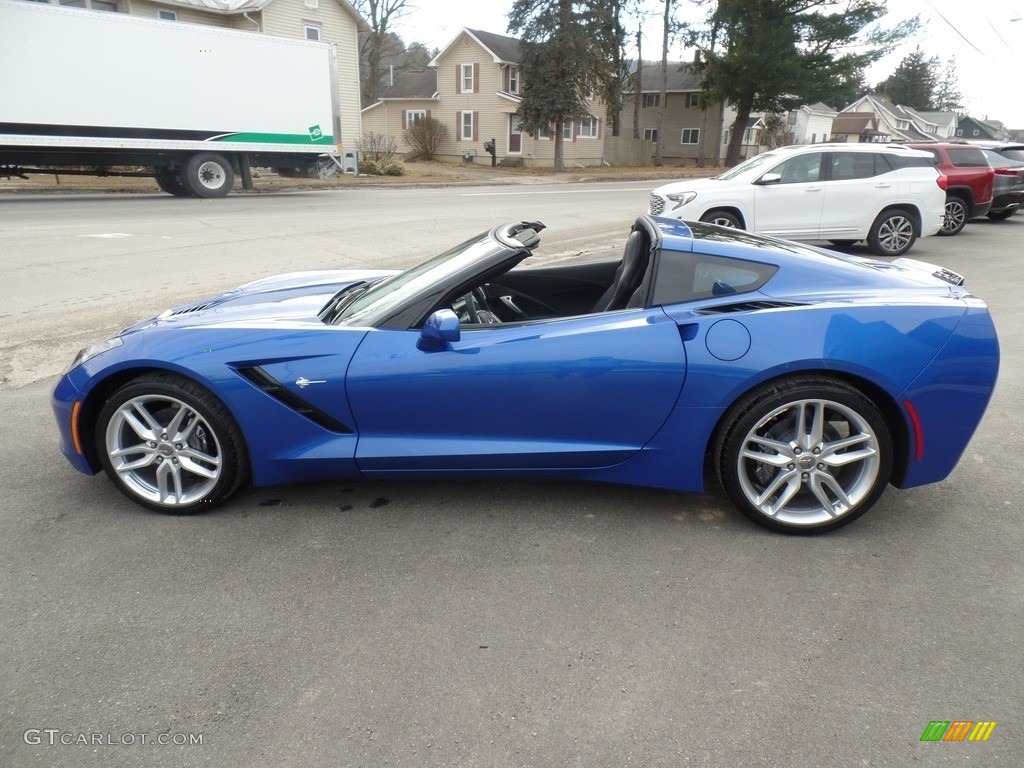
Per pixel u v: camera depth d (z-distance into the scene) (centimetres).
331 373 307
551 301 432
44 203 1570
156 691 223
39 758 198
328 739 205
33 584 276
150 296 721
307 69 1934
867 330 292
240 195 1927
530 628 253
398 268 879
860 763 196
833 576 283
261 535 314
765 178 1048
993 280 886
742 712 215
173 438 321
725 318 299
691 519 327
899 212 1059
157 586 276
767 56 3547
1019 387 508
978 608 263
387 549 303
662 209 1104
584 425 308
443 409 308
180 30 1697
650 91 5197
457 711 215
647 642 246
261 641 246
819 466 303
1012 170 1560
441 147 4144
